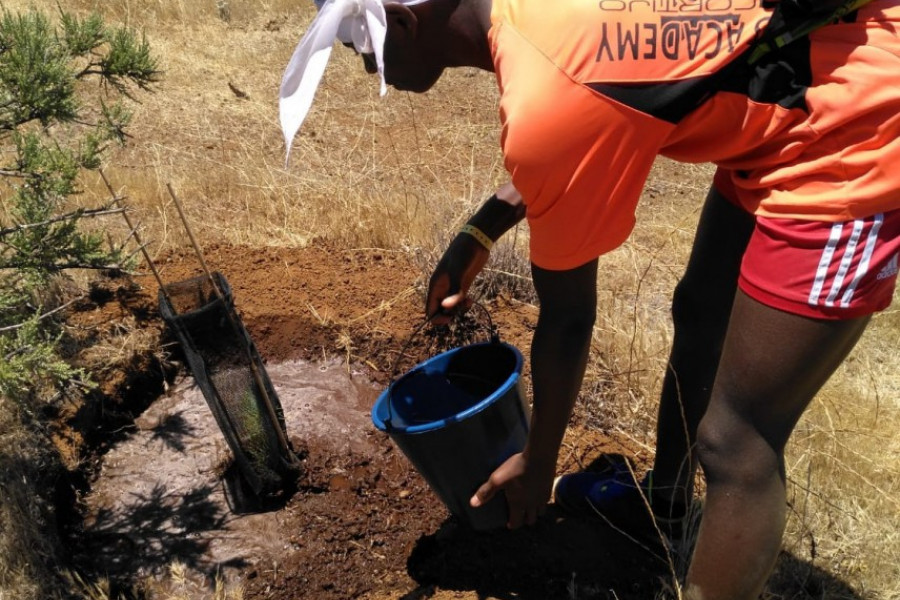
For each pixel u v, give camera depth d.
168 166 5.13
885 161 1.49
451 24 1.86
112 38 3.43
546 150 1.63
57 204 3.38
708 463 1.76
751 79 1.58
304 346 3.53
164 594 2.56
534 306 3.80
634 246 4.89
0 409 2.81
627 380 3.25
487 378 2.57
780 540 1.77
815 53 1.54
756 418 1.69
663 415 2.39
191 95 6.46
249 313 3.60
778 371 1.63
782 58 1.55
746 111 1.60
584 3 1.60
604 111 1.60
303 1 8.80
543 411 2.10
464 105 7.29
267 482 2.79
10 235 2.91
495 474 2.26
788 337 1.61
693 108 1.61
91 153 2.96
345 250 4.15
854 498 2.86
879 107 1.49
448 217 4.33
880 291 1.58
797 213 1.57
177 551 2.70
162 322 3.53
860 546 2.66
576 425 3.09
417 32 1.87
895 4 1.54
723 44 1.57
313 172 5.40
